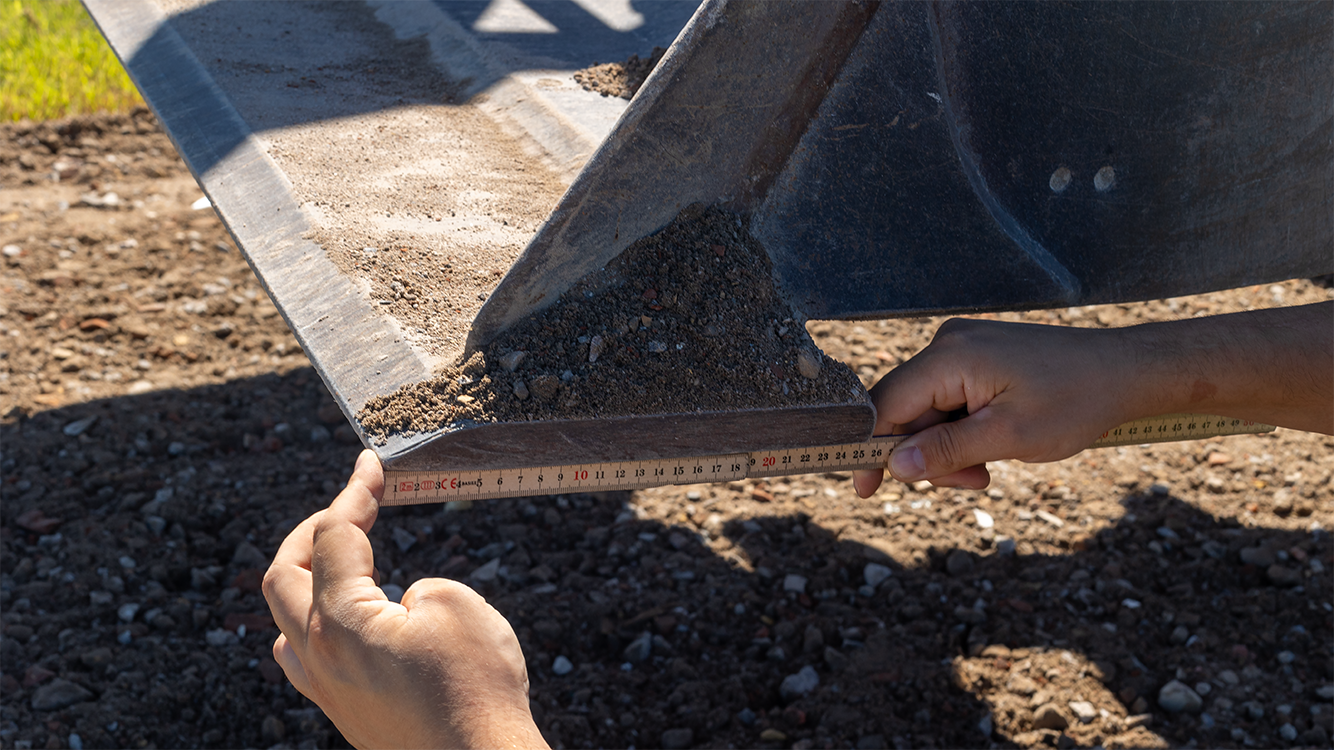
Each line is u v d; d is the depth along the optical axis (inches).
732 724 79.5
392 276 53.1
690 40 44.8
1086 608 90.8
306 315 51.3
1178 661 84.9
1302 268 59.6
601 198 46.2
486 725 35.3
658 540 99.3
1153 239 55.4
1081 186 53.7
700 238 48.6
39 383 114.7
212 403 115.1
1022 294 52.8
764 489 107.4
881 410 51.9
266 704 80.4
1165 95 53.1
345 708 38.5
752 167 48.6
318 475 105.8
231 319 130.8
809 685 82.7
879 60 48.3
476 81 82.0
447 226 59.7
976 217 51.5
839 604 91.0
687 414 45.9
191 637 85.6
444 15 91.6
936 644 86.4
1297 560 95.9
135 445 106.5
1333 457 111.5
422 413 43.6
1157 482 108.0
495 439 43.6
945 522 102.3
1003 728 79.0
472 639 37.1
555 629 86.8
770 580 94.3
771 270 49.3
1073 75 51.6
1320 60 54.8
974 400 51.4
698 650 86.4
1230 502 104.9
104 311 127.0
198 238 145.2
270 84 78.4
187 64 80.4
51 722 74.9
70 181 156.9
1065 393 50.6
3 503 97.0
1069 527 101.4
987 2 49.3
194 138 70.1
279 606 40.4
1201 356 51.6
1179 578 94.5
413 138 72.0
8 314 124.3
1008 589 93.2
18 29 199.8
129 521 96.2
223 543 95.9
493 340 46.4
